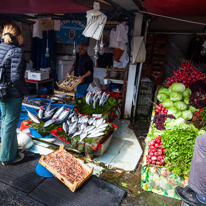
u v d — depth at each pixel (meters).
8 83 2.46
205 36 5.61
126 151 3.67
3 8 4.15
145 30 4.91
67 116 3.43
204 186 1.70
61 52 7.21
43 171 2.69
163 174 2.46
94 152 3.12
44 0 3.37
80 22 5.33
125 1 3.48
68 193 2.38
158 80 6.36
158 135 2.75
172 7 3.36
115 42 4.86
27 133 3.60
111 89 5.91
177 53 6.19
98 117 3.64
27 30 6.68
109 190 2.50
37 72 5.82
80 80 4.67
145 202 2.41
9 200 2.21
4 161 2.74
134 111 5.30
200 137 1.75
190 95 3.22
